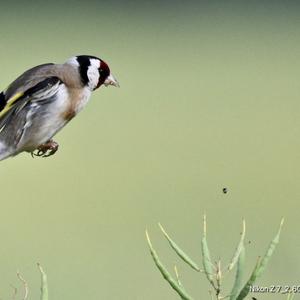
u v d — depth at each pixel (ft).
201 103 58.23
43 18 73.15
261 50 71.15
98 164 47.14
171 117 55.11
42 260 36.22
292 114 56.24
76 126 51.96
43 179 44.70
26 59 65.36
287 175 46.03
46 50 67.41
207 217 39.68
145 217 40.81
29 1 74.18
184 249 35.88
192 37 73.41
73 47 68.64
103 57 68.13
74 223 40.29
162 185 44.70
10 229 39.63
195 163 47.75
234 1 79.46
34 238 38.68
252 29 75.36
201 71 65.67
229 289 24.07
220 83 62.85
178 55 69.46
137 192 43.91
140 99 57.88
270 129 53.47
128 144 50.08
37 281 34.04
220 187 44.19
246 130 53.52
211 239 36.55
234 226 38.29
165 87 61.26
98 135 51.16
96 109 55.01
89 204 42.50
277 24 75.41
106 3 76.23
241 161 48.37
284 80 63.77
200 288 30.99
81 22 73.20
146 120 54.13
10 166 45.91
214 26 75.87
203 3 79.10
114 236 38.55
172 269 33.19
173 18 77.30
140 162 47.91
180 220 39.63
